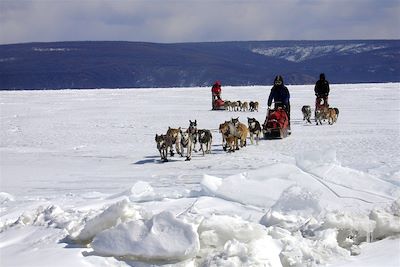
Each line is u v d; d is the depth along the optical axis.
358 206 7.33
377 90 52.53
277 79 20.41
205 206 7.50
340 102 37.41
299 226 6.41
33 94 60.09
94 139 20.95
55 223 7.08
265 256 5.41
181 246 5.56
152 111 33.78
